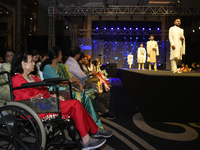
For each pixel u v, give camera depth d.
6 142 2.05
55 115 1.66
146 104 2.81
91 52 16.50
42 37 10.80
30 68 1.86
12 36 10.77
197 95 2.69
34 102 1.62
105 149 1.91
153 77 2.75
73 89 2.55
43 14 15.44
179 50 4.33
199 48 13.30
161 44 16.86
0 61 5.22
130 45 18.08
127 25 17.33
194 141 2.09
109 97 5.07
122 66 18.38
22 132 2.24
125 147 1.96
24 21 11.94
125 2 13.65
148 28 17.27
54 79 1.77
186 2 11.23
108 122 2.82
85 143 1.78
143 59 9.24
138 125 2.66
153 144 2.02
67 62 2.83
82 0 12.66
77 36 17.02
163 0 12.48
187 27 14.70
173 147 1.94
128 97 5.08
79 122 1.75
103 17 16.98
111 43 18.33
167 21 16.44
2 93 2.07
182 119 2.73
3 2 9.59
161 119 2.78
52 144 1.80
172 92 2.73
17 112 1.63
